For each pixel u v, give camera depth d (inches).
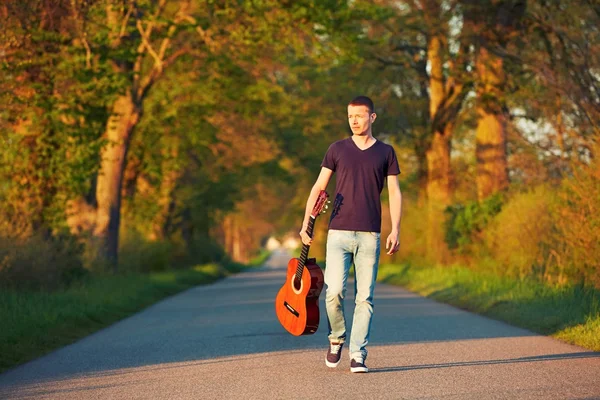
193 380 314.5
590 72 687.1
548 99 737.0
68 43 799.1
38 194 933.8
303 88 1594.5
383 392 275.3
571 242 587.8
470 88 1211.2
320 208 323.6
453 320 552.4
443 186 1339.8
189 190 1900.8
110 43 975.0
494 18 970.1
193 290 1177.4
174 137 1560.0
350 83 1425.9
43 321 520.1
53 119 897.5
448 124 1325.0
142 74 1315.2
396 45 1327.5
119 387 305.7
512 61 847.1
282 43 1071.0
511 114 1009.5
